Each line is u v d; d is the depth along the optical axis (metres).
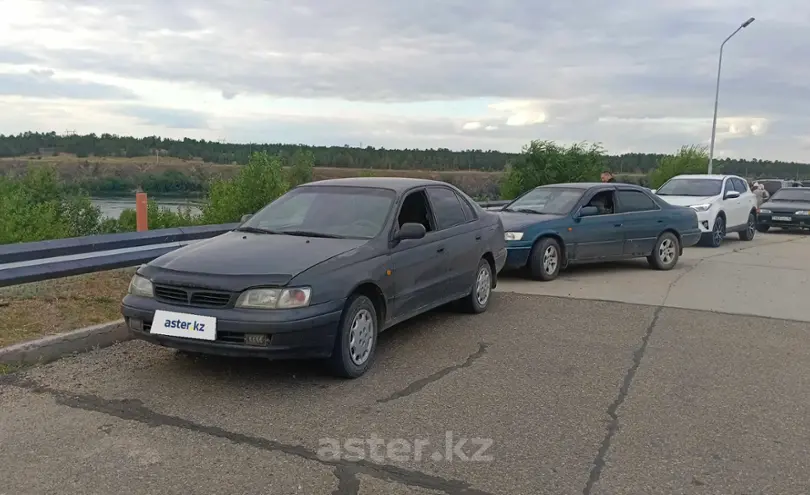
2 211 18.72
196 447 3.81
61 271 6.87
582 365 5.62
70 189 24.03
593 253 10.57
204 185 22.50
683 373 5.47
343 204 6.15
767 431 4.27
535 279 10.05
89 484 3.37
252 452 3.76
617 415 4.48
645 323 7.27
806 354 6.14
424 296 6.21
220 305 4.61
